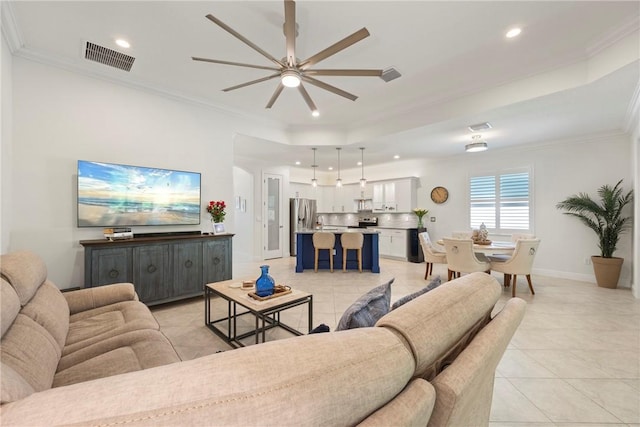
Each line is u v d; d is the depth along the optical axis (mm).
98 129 3133
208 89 3611
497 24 2344
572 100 3150
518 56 2805
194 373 482
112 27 2426
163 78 3316
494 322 1026
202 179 3977
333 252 5590
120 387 443
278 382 484
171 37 2566
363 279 4965
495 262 4191
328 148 5523
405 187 7258
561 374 2033
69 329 1757
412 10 2189
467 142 5148
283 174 7520
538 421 1582
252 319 3051
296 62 2217
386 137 4703
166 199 3588
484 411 1087
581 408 1683
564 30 2410
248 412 431
